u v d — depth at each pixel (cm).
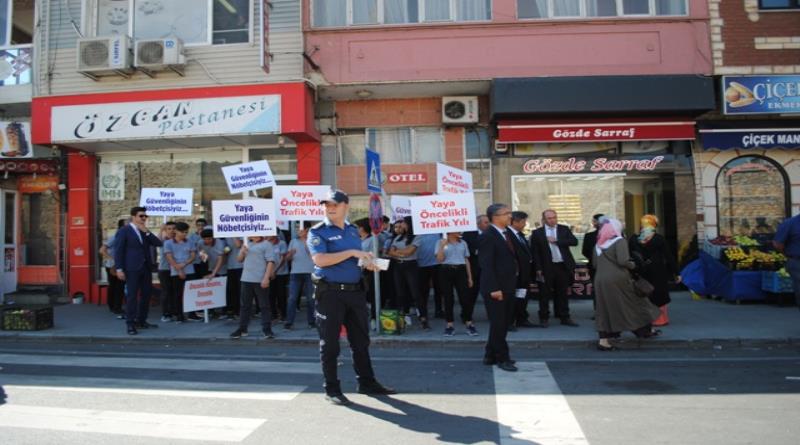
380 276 1038
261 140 1257
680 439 430
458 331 907
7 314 956
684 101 1155
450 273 879
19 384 612
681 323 920
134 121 1204
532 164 1256
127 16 1284
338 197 544
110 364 721
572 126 1207
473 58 1208
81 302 1300
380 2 1235
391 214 1259
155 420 484
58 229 1341
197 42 1262
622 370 665
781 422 467
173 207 1034
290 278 955
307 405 526
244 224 886
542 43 1209
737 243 1171
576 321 980
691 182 1241
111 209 1348
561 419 479
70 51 1281
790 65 1196
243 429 459
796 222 822
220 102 1187
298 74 1216
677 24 1202
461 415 493
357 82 1205
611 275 780
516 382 610
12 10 1334
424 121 1284
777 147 1208
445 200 844
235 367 699
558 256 945
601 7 1227
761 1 1210
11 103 1305
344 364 719
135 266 933
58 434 450
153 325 982
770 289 1070
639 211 1255
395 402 535
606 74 1196
